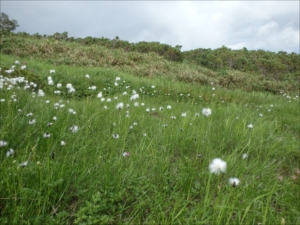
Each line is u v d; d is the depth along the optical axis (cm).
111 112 412
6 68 726
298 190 233
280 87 1653
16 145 250
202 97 930
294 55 5247
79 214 164
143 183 214
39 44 1684
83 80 866
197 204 200
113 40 4138
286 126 544
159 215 178
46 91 654
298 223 185
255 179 249
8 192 167
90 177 207
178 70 1825
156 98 835
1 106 343
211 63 4206
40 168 174
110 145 280
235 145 345
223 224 177
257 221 185
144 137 321
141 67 1703
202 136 339
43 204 169
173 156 296
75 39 3856
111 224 173
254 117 520
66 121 305
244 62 4488
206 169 253
